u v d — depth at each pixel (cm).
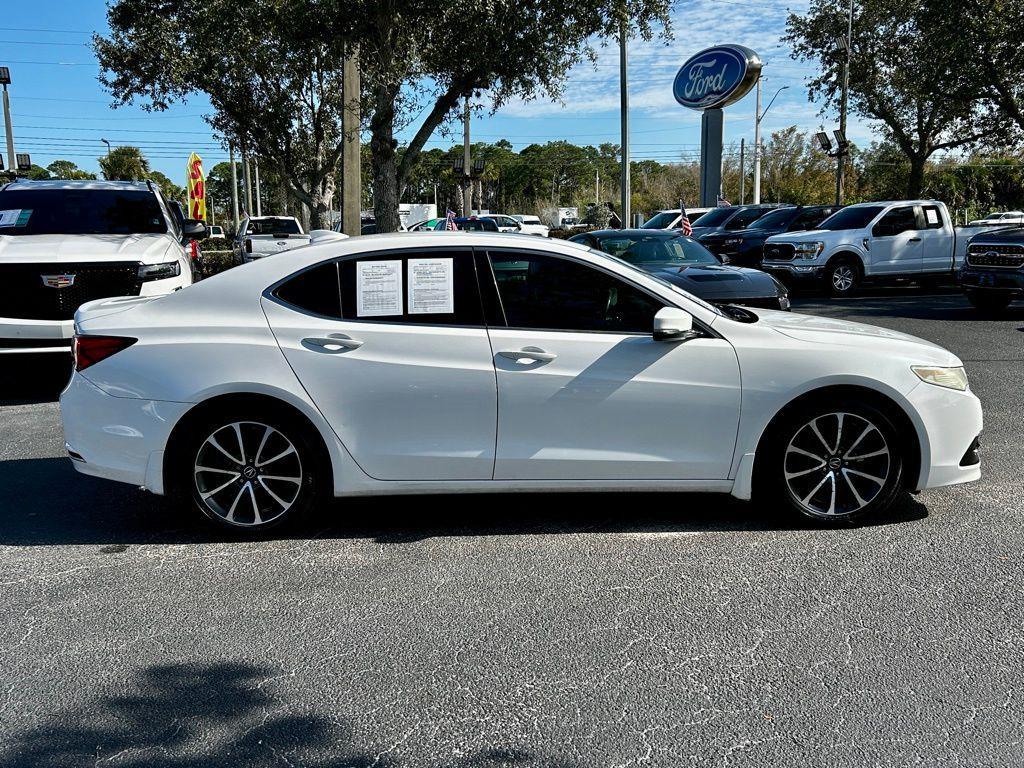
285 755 267
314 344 428
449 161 8438
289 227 2156
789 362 432
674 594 377
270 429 434
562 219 6022
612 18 1342
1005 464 568
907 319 1290
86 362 439
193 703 296
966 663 315
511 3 1295
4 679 313
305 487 441
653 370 431
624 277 439
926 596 371
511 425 432
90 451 440
